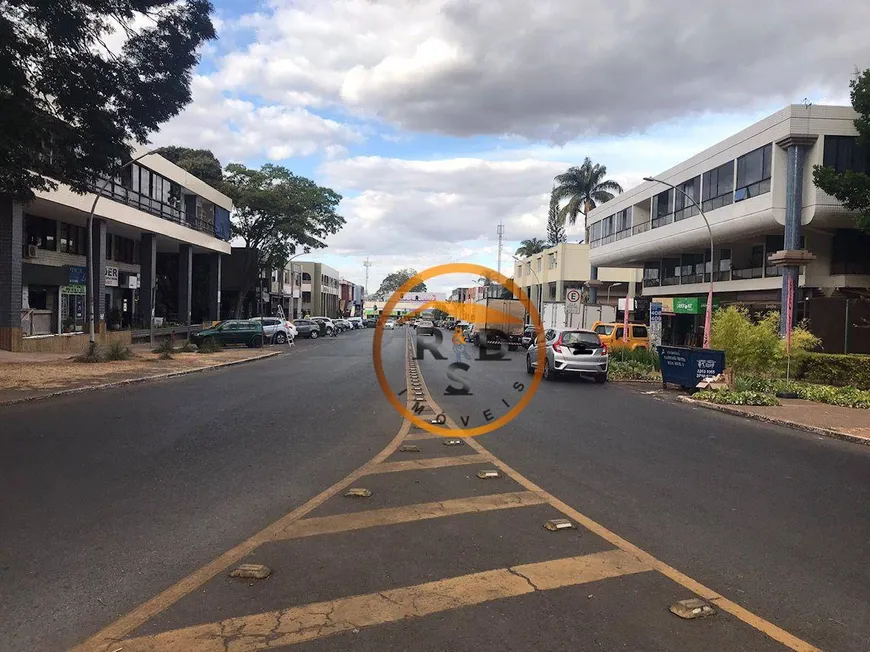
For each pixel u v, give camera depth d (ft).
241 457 24.97
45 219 91.56
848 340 68.54
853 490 22.06
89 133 40.78
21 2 34.91
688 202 103.35
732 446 30.14
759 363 55.62
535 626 11.34
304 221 162.09
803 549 15.72
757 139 82.99
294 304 256.93
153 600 12.28
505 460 25.04
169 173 117.19
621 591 12.92
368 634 11.00
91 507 18.25
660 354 56.70
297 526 16.71
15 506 18.26
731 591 13.09
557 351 60.70
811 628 11.53
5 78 34.32
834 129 75.56
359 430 31.30
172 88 42.68
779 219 79.20
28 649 10.52
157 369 63.31
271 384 53.26
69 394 45.14
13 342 74.79
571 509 18.53
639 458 26.25
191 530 16.40
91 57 39.47
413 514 17.83
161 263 153.28
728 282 103.19
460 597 12.50
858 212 73.10
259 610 11.87
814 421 37.68
